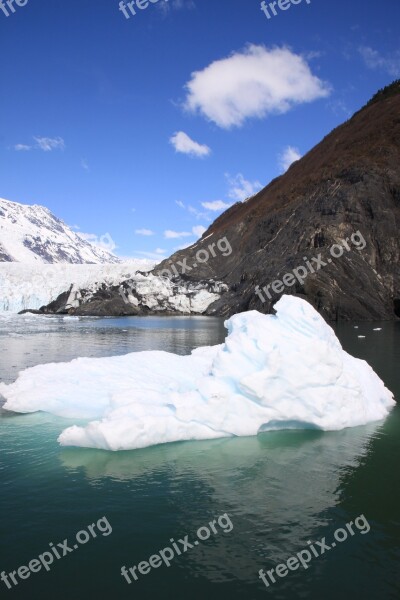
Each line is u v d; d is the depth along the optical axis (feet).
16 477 28.48
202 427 35.24
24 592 18.34
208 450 33.09
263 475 29.14
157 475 28.94
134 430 32.89
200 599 18.03
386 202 194.59
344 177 212.02
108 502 25.48
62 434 33.27
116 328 142.61
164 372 49.16
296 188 245.65
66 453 32.30
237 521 23.67
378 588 18.69
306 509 24.97
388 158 211.82
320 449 33.60
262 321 38.34
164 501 25.64
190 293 225.35
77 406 41.16
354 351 82.99
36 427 37.70
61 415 40.55
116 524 23.26
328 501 25.89
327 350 36.88
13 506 24.94
